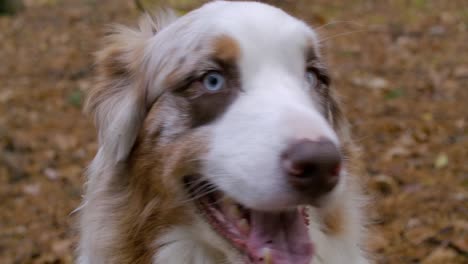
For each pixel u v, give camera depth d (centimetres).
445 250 128
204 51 94
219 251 96
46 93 229
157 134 96
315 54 97
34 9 360
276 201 89
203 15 96
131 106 98
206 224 95
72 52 274
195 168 94
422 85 215
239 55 93
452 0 327
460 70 227
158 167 96
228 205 94
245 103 92
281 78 93
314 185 88
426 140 174
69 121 204
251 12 95
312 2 321
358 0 331
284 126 89
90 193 100
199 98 94
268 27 93
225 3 97
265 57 93
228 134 91
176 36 96
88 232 100
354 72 229
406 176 153
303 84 94
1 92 232
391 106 198
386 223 135
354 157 103
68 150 182
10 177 166
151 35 102
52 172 168
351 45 257
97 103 101
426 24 286
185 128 94
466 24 284
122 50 101
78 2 367
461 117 188
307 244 92
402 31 277
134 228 98
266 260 91
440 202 140
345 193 99
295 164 87
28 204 153
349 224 100
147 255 98
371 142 174
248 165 89
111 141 99
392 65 236
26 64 265
